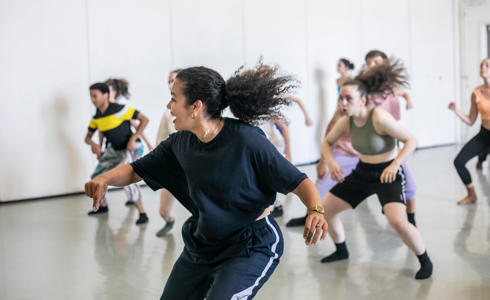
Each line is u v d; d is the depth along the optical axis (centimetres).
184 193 212
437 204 563
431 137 1076
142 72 733
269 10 836
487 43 1060
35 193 675
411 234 339
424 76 1052
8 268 401
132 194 524
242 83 191
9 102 652
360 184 357
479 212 521
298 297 324
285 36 855
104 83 546
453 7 1092
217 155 188
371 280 348
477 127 1090
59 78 679
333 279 352
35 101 667
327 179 464
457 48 1101
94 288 353
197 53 775
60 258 423
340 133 368
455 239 434
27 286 361
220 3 790
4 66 646
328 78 908
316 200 183
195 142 195
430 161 873
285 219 519
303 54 877
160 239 468
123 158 551
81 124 698
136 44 726
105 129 545
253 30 823
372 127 343
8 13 643
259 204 194
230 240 197
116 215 570
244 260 192
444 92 1089
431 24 1057
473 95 534
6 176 658
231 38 803
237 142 187
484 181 682
